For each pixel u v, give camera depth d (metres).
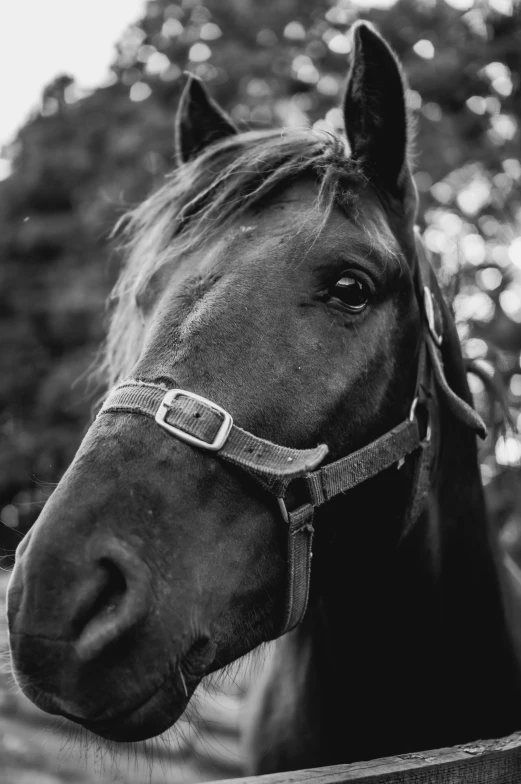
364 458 1.45
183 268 1.47
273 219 1.48
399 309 1.53
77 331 13.97
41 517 1.12
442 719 1.79
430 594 1.78
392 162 1.61
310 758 1.91
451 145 10.99
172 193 1.70
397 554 1.72
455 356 1.87
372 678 1.79
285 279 1.39
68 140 16.38
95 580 1.06
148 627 1.09
